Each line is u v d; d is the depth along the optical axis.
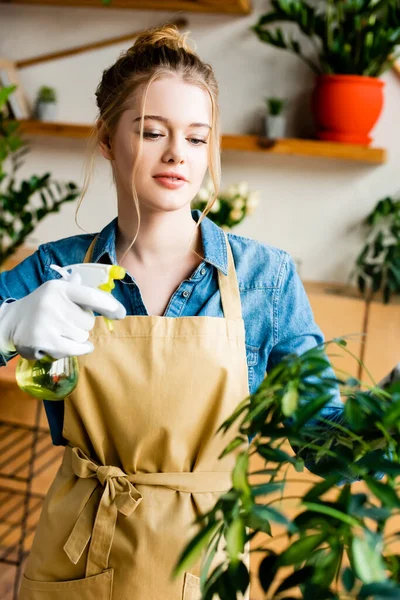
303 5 2.52
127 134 1.26
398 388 0.78
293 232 2.85
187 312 1.35
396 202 2.67
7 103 2.97
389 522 2.42
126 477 1.29
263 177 2.86
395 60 2.55
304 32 2.57
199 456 1.30
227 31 2.80
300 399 0.86
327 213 2.81
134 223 1.34
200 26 2.83
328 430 0.95
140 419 1.28
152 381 1.28
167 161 1.23
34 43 3.03
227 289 1.35
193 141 1.25
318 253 2.84
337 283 2.82
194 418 1.29
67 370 1.12
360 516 0.66
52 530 1.33
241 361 1.32
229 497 0.71
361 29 2.48
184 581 1.25
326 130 2.64
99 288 1.12
